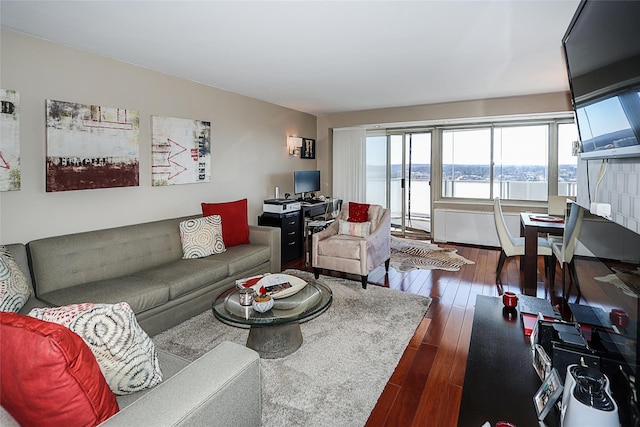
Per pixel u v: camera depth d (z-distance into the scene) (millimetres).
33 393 901
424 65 3463
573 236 1919
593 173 1990
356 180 6586
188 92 3973
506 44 2891
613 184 1669
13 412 969
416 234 6652
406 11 2295
